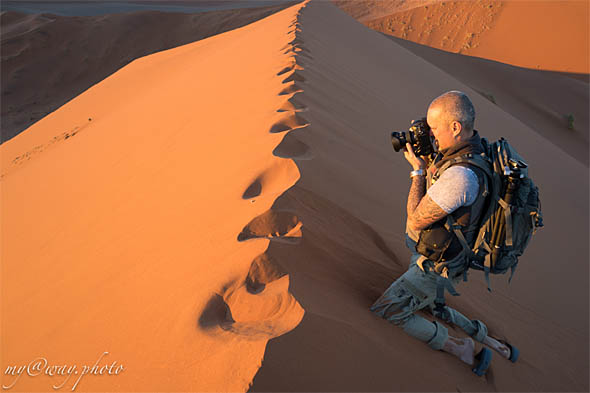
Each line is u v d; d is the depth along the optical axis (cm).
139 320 199
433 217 173
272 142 323
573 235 553
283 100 429
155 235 289
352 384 149
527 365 248
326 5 1714
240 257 194
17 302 309
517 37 5609
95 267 295
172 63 1507
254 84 571
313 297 174
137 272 250
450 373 194
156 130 605
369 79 818
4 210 589
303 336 148
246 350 143
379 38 1616
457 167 167
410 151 192
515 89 3347
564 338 308
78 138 884
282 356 139
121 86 1453
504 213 169
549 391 237
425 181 192
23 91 4062
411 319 204
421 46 3584
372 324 188
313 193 256
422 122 187
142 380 159
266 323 158
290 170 281
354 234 253
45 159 821
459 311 268
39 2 8056
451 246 179
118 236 327
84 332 219
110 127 820
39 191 602
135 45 4875
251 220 220
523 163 168
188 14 5403
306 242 212
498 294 322
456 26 6056
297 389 136
